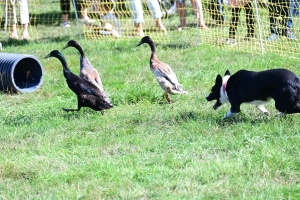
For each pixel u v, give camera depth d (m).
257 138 10.14
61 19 24.66
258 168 8.98
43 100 13.82
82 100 11.97
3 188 8.90
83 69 12.48
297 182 8.59
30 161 9.77
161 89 13.61
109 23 20.64
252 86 10.84
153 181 8.75
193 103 12.67
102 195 8.43
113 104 12.98
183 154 9.76
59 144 10.70
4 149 10.62
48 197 8.45
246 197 8.03
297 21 19.08
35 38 21.20
